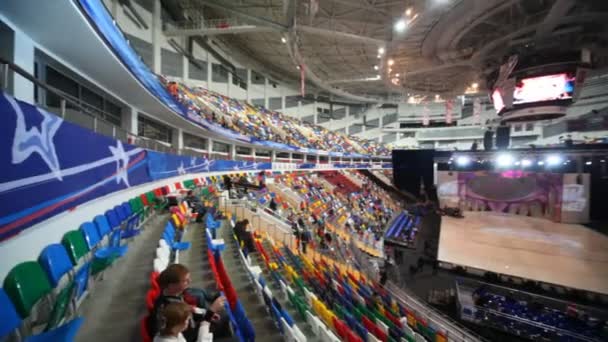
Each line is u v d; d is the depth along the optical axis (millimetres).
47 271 2723
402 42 16484
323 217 15789
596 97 29828
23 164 2844
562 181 13984
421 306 8305
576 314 7637
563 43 15367
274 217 11039
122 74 6859
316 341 3791
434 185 16875
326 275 7664
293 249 9602
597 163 13086
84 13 4227
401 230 15312
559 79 15883
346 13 17078
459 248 11602
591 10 12633
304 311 4258
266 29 15242
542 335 7348
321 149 31094
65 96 3518
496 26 15320
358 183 29328
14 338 2174
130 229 5797
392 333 5422
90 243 3855
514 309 8102
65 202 3729
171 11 16891
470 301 8531
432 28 14750
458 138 41625
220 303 2607
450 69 21422
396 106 44438
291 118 32594
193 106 14938
